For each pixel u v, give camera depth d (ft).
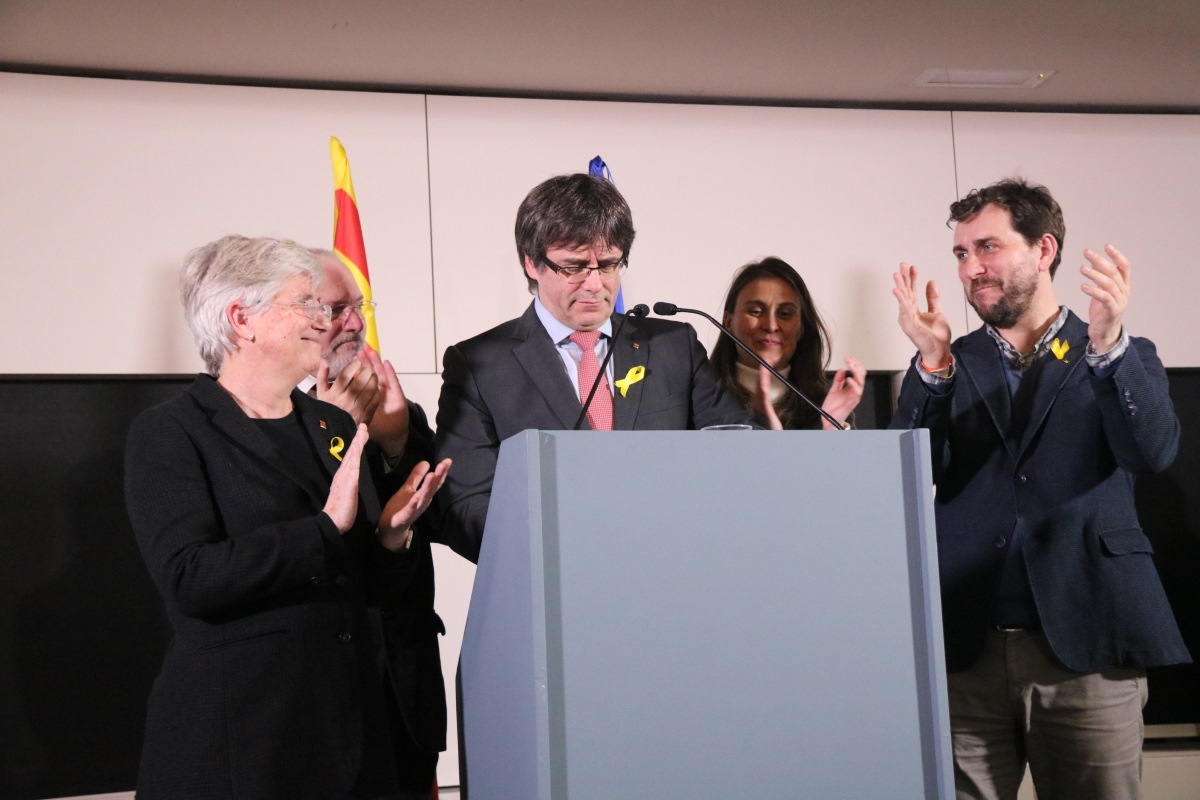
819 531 5.13
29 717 10.84
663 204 12.39
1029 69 12.56
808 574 5.08
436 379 11.66
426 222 11.85
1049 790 8.15
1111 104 13.51
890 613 5.16
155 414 5.93
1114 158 13.28
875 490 5.22
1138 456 7.80
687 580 4.95
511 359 7.70
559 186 7.71
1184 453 13.21
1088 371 7.94
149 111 11.36
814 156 12.76
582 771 4.73
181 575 5.35
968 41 11.90
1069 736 7.93
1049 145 13.20
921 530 5.19
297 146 11.65
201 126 11.46
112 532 11.19
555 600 4.80
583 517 4.88
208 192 11.39
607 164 12.34
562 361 7.68
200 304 6.23
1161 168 13.34
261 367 6.30
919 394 8.80
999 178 13.07
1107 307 7.68
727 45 11.75
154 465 5.71
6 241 10.91
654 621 4.89
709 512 5.01
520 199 12.09
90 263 11.06
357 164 11.78
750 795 4.88
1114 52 12.22
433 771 7.02
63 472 11.16
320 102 11.77
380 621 6.70
